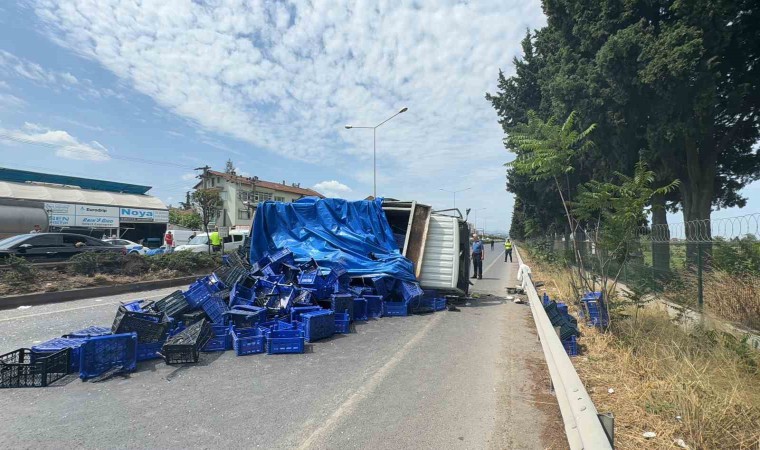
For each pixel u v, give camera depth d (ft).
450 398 15.46
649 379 15.93
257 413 13.92
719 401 12.69
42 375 16.01
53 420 13.17
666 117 40.32
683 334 19.71
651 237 29.14
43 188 129.39
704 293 22.58
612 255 25.75
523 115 82.28
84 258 42.78
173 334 20.97
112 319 27.50
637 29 39.86
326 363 19.52
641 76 39.29
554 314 21.75
